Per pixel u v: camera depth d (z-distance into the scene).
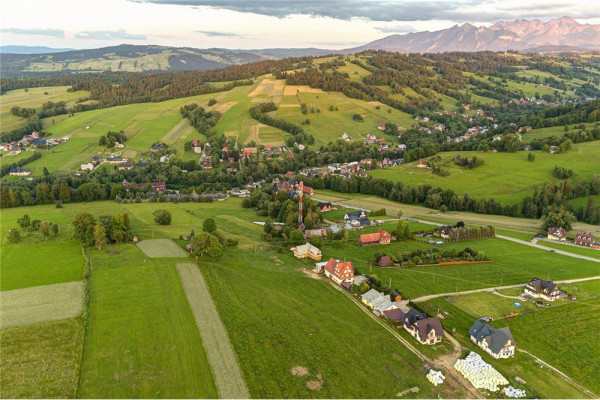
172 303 101.75
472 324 98.50
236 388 73.81
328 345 87.88
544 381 79.06
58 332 87.38
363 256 141.62
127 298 103.25
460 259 138.25
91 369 77.31
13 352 80.81
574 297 110.31
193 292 107.81
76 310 96.31
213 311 98.88
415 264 133.75
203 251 128.75
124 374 76.25
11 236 138.75
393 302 105.06
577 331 95.56
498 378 78.31
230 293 108.50
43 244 138.00
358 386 75.81
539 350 88.69
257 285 114.62
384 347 88.06
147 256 129.75
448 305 107.12
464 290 116.12
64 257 127.44
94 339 86.31
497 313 103.19
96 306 99.00
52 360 79.00
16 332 86.75
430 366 82.50
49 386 72.38
